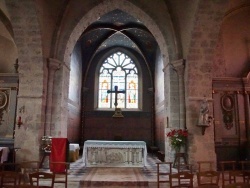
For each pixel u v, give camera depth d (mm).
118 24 17406
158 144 18562
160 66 17828
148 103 20562
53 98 11797
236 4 12812
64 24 12141
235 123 12750
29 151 10758
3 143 12648
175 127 11789
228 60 13469
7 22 13070
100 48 20500
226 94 12914
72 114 16844
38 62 11164
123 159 11898
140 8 12703
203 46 11312
